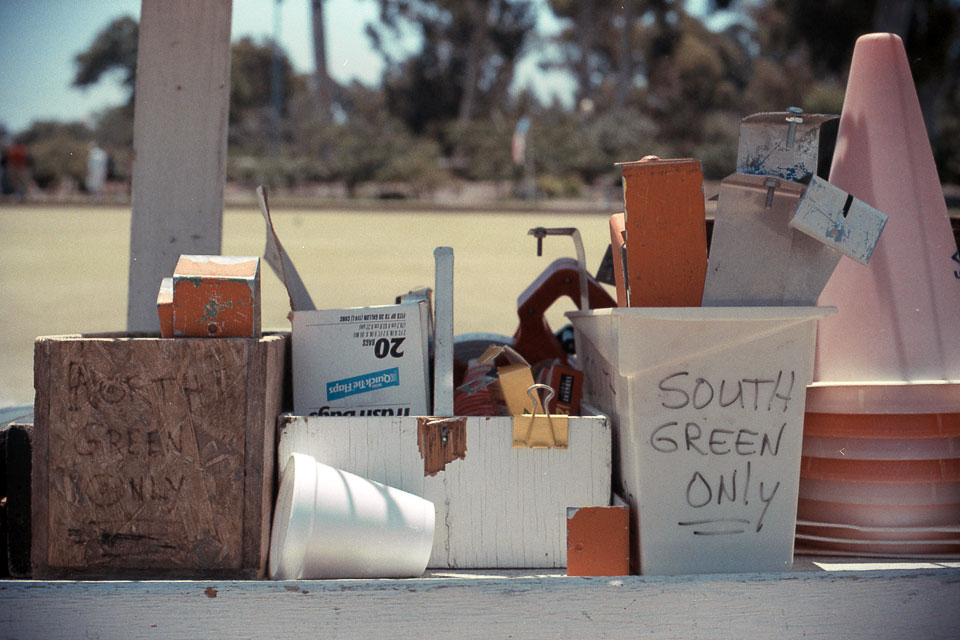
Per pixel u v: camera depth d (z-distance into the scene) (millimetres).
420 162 43719
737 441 2371
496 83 64438
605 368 2633
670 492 2371
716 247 2391
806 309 2281
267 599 2189
